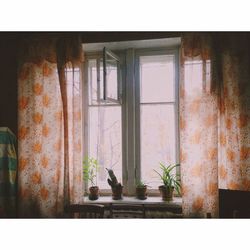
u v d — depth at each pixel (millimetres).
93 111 2863
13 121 2727
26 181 2578
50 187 2523
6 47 2738
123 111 2787
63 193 2521
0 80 2748
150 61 2789
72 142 2533
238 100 2256
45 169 2537
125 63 2807
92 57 2869
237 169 2242
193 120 2301
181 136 2303
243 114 2248
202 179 2271
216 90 2252
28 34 2617
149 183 2736
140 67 2789
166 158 2723
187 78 2324
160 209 2404
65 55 2537
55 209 2514
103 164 2824
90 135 2867
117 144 2809
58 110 2561
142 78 2789
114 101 2652
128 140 2756
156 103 2748
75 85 2508
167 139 2721
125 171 2770
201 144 2279
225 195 1956
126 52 2789
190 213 2264
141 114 2771
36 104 2576
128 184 2750
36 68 2588
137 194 2613
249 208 1894
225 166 2299
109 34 2623
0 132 2600
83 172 2734
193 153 2287
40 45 2592
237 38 2277
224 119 2307
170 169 2531
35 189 2555
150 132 2750
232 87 2268
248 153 2227
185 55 2332
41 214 2520
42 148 2555
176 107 2701
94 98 2871
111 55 2578
